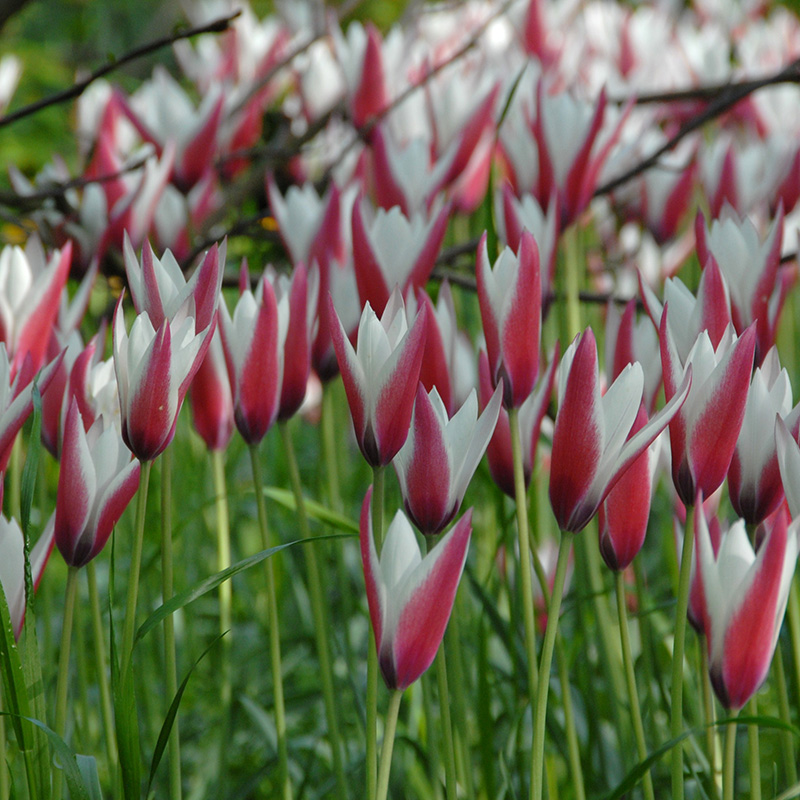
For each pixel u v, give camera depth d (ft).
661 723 6.22
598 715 6.03
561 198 6.15
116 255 6.77
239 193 8.21
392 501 6.53
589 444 5.36
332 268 5.91
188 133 7.32
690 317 5.54
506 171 6.30
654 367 5.75
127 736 5.44
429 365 5.64
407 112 7.90
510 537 6.21
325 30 8.47
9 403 5.45
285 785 5.76
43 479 6.02
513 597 6.23
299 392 5.73
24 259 5.72
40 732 5.44
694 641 6.33
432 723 5.78
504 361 5.53
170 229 6.89
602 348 7.63
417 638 5.32
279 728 5.76
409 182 6.22
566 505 5.39
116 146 7.75
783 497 5.48
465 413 5.41
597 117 6.11
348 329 5.92
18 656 5.38
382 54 7.39
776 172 7.56
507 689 6.56
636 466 5.49
